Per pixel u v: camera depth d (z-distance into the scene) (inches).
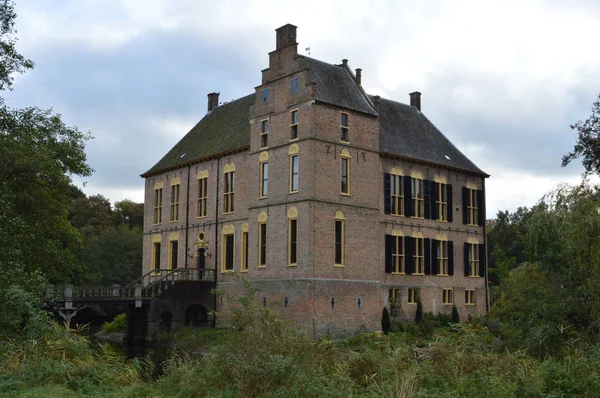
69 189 1323.8
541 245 924.6
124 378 709.3
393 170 1676.9
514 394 624.7
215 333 1529.3
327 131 1483.8
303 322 1397.6
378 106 1660.9
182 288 1720.0
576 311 875.4
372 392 612.4
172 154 2044.8
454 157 1908.2
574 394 628.7
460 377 668.7
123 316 1982.0
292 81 1520.7
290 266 1459.2
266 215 1553.9
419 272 1708.9
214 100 2127.2
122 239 2662.4
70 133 1321.4
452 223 1828.2
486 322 1448.1
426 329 1558.8
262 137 1600.6
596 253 860.0
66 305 1518.2
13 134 1146.7
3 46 1047.0
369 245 1541.6
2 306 761.0
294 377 574.9
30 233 1030.4
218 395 577.0
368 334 1251.8
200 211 1836.9
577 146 1184.2
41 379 640.4
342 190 1505.9
